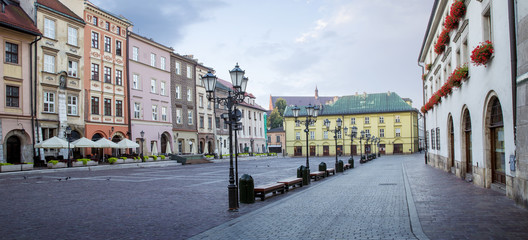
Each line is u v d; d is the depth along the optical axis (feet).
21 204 41.78
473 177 53.62
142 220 32.60
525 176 32.27
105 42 139.03
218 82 229.25
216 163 155.63
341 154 290.76
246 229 28.27
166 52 172.96
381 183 61.77
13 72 106.42
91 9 132.57
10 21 104.17
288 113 307.99
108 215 35.06
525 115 32.12
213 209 38.37
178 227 29.73
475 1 49.11
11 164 93.45
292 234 26.30
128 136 146.72
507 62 36.96
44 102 114.93
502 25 38.17
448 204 36.78
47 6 116.67
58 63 119.75
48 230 28.78
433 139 105.70
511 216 29.73
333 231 26.84
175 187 59.82
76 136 125.90
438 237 23.91
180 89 182.50
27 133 108.68
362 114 291.58
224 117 54.54
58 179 73.15
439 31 87.10
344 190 52.65
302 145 302.25
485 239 23.06
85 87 129.29
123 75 146.72
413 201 39.47
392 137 284.82
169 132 171.12
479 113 48.88
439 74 88.69
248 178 42.19
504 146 42.06
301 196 46.88
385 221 29.94
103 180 72.54
